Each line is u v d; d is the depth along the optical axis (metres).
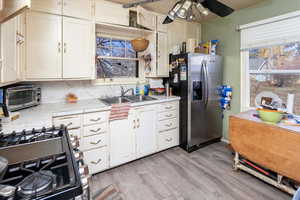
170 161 2.37
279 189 1.73
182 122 2.74
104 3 2.20
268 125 1.65
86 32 2.09
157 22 2.72
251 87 2.64
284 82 2.24
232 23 2.80
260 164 1.73
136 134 2.31
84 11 2.06
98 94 2.61
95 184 1.86
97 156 1.99
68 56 1.98
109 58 2.69
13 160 0.78
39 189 0.53
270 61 2.37
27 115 1.54
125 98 2.66
